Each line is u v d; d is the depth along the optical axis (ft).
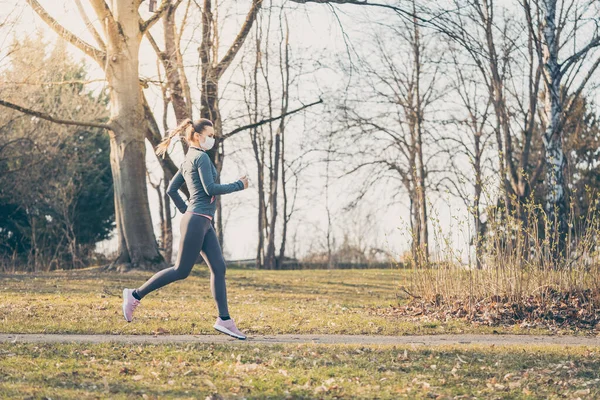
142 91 69.26
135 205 64.03
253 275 71.92
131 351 25.08
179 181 28.22
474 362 24.85
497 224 39.60
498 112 95.61
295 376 21.61
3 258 97.81
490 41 86.84
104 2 62.44
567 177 87.61
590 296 38.01
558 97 71.77
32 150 96.58
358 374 22.13
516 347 28.04
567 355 26.35
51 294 45.65
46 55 84.17
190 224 27.40
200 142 27.89
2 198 103.71
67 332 30.60
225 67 71.00
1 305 38.04
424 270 41.78
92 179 111.24
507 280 38.42
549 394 20.62
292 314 38.01
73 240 102.06
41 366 21.89
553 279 39.04
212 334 30.89
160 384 20.21
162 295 47.24
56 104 98.68
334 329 33.01
